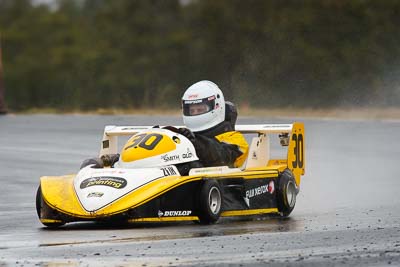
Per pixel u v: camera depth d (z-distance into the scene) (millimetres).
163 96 154375
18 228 34250
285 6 143625
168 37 161500
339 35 138250
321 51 136500
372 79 135375
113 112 122625
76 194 33688
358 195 44656
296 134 40656
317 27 138875
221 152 37469
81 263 25609
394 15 139750
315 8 140250
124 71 166000
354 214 37406
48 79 180625
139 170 34344
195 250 27703
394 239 29656
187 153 36156
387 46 138500
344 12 138500
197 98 38969
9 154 65688
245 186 36500
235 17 144750
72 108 165875
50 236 31625
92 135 81062
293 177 39125
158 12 168375
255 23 142125
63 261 25984
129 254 27047
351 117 101062
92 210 32562
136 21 169750
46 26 192750
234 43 143125
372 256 26500
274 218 37188
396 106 132500
